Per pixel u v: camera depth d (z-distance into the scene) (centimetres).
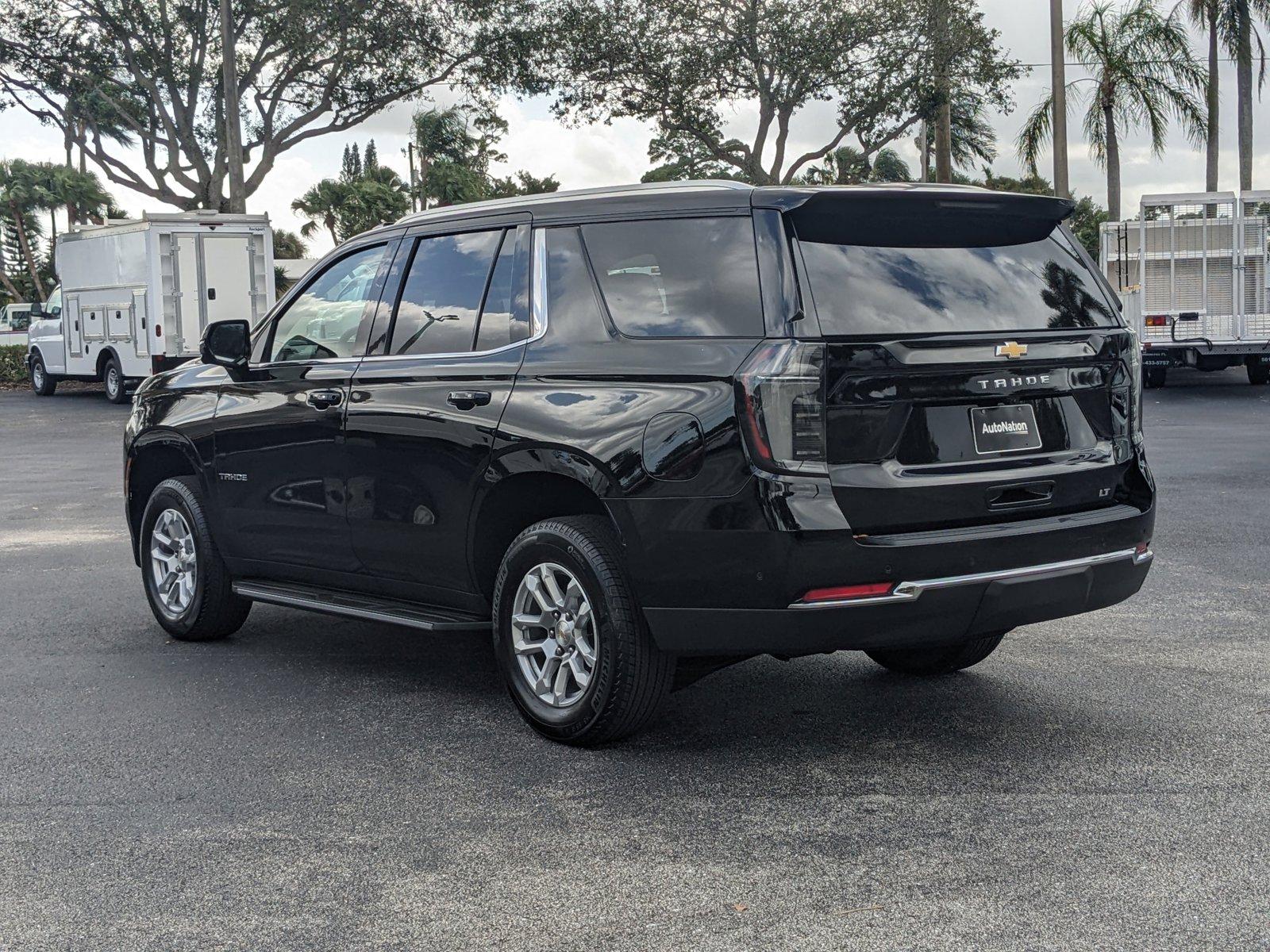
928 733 504
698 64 3419
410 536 549
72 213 6544
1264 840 389
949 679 583
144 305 2352
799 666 614
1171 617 686
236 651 662
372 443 559
